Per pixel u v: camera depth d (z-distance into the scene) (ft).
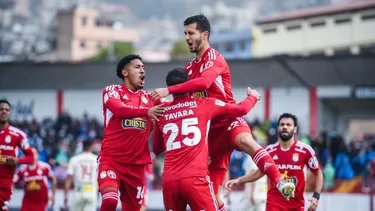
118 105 84.94
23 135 115.96
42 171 145.59
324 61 296.51
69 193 207.82
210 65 78.69
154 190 232.94
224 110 78.84
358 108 333.42
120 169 88.17
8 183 114.52
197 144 77.25
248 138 78.43
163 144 84.69
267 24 582.76
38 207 145.59
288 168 101.81
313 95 311.88
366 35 501.97
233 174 233.76
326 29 529.45
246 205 140.77
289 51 557.74
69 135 286.66
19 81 352.49
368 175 226.99
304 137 249.96
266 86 317.83
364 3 507.71
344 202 184.65
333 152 259.39
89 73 341.41
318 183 103.19
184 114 78.28
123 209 91.30
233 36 620.49
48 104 353.92
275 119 273.33
